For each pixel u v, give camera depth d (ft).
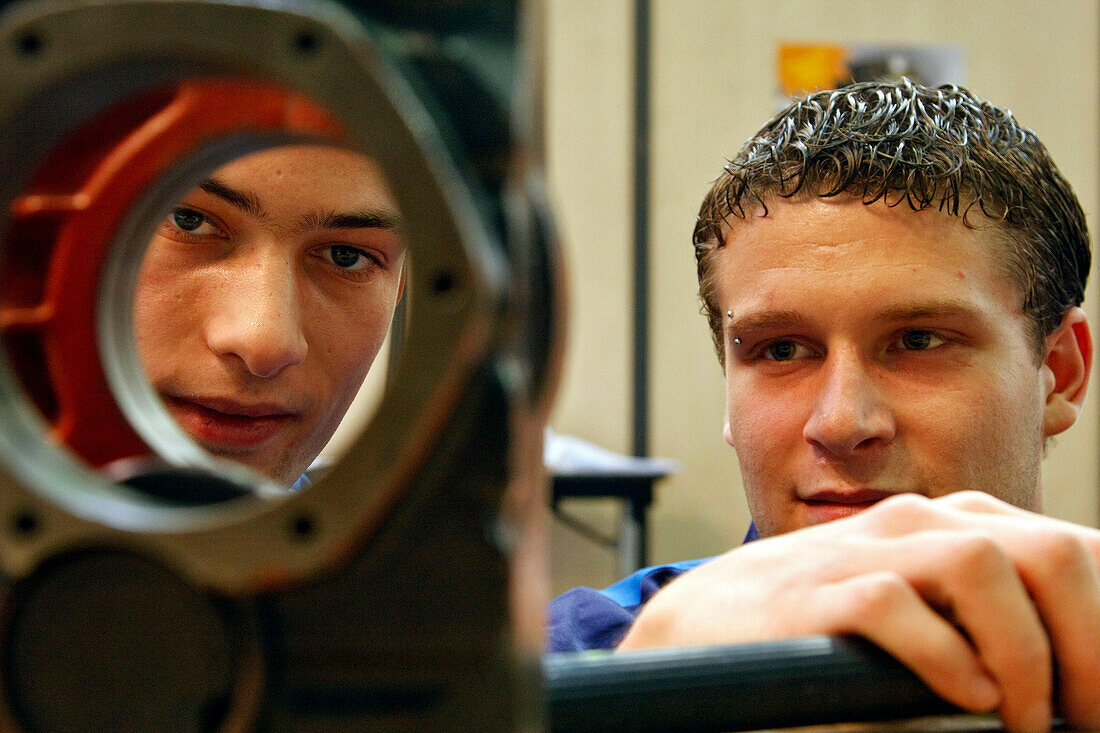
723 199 3.15
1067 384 3.29
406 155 0.83
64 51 0.88
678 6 10.30
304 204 2.76
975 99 3.22
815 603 1.39
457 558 0.87
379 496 0.83
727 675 1.18
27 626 0.91
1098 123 10.68
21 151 0.98
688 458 10.42
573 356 10.34
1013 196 2.91
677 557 10.39
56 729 0.90
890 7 10.46
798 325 2.92
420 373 0.83
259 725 0.88
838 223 2.85
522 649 0.89
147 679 0.89
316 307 2.93
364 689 0.88
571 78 10.25
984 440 2.84
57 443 1.10
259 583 0.85
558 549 10.64
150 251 2.74
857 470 2.83
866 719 1.26
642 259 10.33
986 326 2.84
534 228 0.95
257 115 1.04
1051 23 10.59
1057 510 10.74
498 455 0.86
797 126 3.07
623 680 1.15
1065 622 1.36
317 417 3.02
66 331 1.11
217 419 2.86
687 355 10.40
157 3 0.86
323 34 0.84
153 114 1.08
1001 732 1.27
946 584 1.35
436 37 0.90
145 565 0.90
